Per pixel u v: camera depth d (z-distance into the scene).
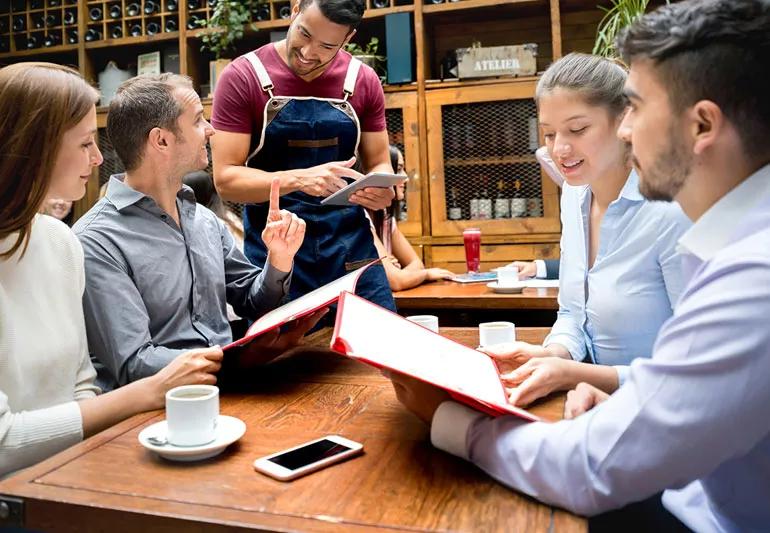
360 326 0.98
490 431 0.82
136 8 3.87
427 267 3.61
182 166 1.56
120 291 1.40
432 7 3.54
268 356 1.37
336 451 0.88
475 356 1.13
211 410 0.90
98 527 0.74
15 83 1.13
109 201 1.51
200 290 1.60
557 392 1.09
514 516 0.70
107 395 1.12
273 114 1.96
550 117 1.25
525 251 3.49
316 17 1.77
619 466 0.68
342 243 2.05
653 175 0.77
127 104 1.50
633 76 0.76
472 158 3.53
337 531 0.67
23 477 0.83
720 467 0.81
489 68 3.44
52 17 3.99
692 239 0.77
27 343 1.18
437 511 0.72
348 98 2.04
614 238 1.29
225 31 3.67
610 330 1.32
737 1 0.69
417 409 0.93
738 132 0.71
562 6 3.64
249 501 0.75
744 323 0.64
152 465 0.86
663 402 0.67
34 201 1.15
